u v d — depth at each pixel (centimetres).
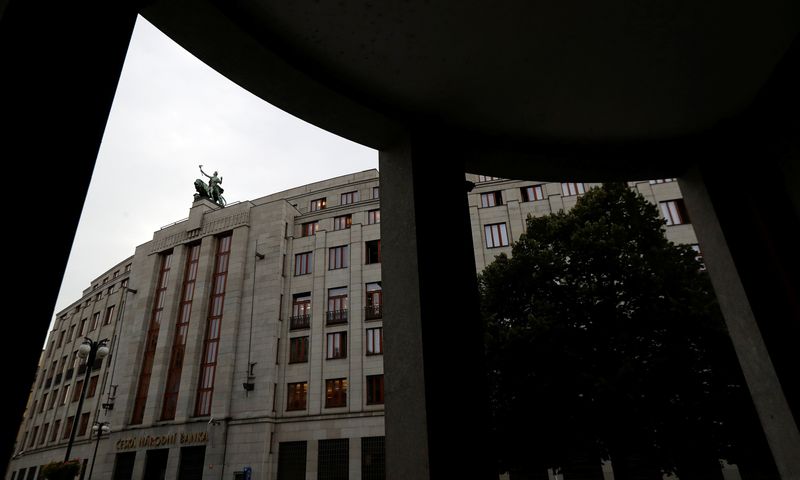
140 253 3812
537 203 2800
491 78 409
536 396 1286
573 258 1466
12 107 189
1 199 180
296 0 330
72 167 208
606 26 365
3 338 174
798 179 419
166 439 2847
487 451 344
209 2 316
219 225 3459
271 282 3128
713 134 499
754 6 356
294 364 2928
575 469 2028
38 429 4206
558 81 417
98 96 226
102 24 237
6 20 193
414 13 344
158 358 3142
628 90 434
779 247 429
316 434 2684
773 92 430
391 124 438
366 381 2744
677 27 369
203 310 3192
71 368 4178
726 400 1153
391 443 361
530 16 353
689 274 1375
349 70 394
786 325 420
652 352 1280
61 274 198
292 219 3425
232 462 2662
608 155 511
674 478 1772
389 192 446
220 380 2905
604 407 1226
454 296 385
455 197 433
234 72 379
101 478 2927
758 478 1652
